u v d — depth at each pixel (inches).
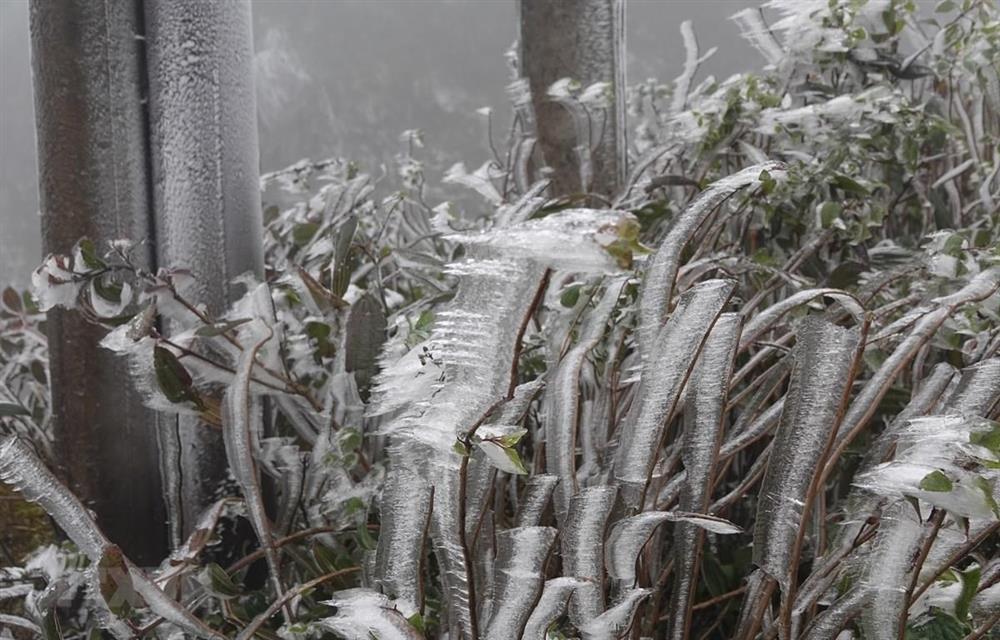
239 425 93.0
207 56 103.0
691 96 122.1
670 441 100.3
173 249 103.5
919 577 87.9
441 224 113.3
